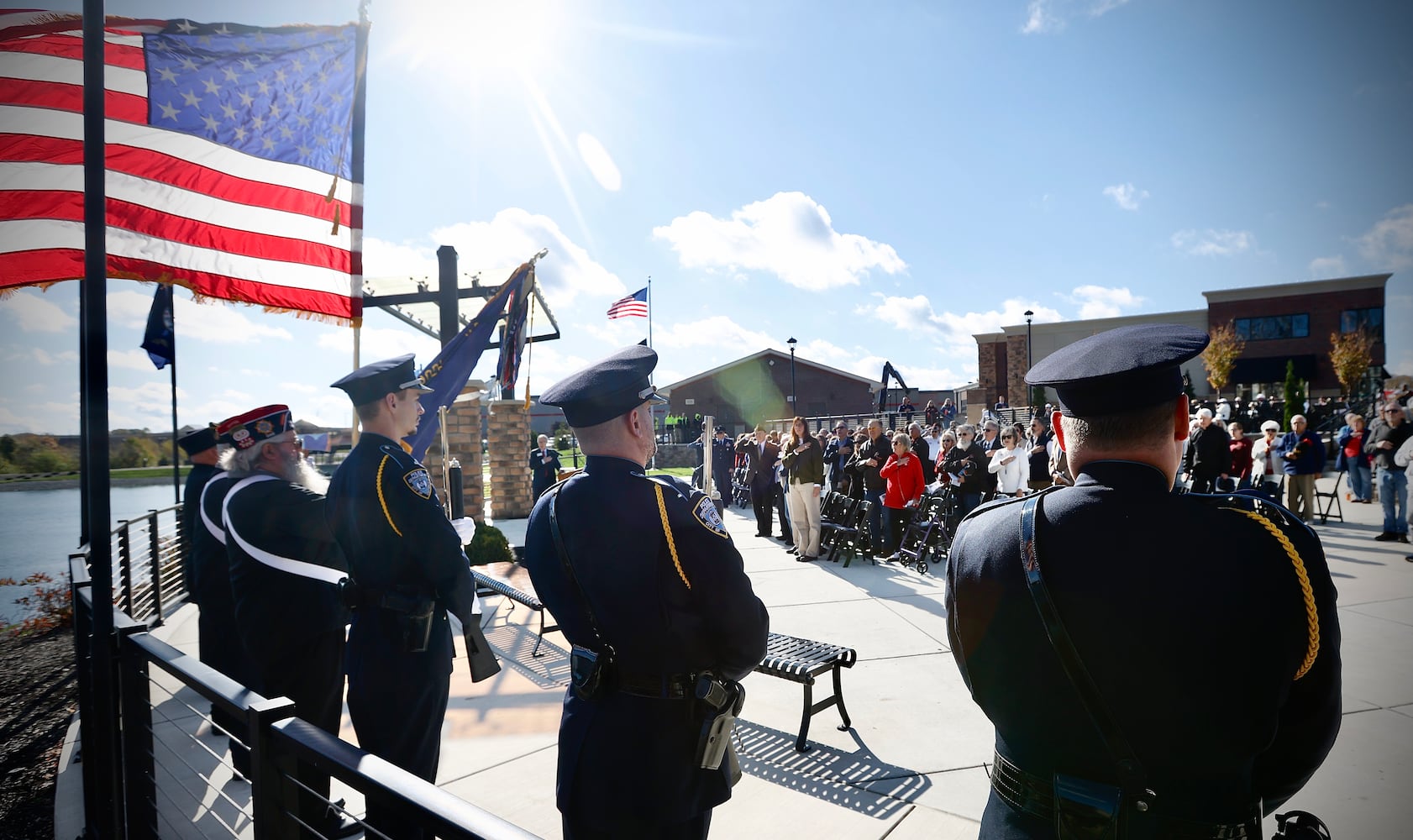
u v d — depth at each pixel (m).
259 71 4.37
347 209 4.55
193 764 3.79
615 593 1.77
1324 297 35.38
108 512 2.66
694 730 1.79
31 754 4.10
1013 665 1.22
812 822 3.12
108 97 4.06
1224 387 36.28
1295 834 1.19
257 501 3.12
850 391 44.47
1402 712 4.01
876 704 4.46
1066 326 38.91
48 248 3.96
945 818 3.13
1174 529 1.12
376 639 2.66
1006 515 1.32
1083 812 1.12
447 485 7.91
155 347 7.49
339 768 1.45
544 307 11.85
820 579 8.15
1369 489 12.74
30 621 7.10
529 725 4.16
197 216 4.18
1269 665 1.04
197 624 6.59
